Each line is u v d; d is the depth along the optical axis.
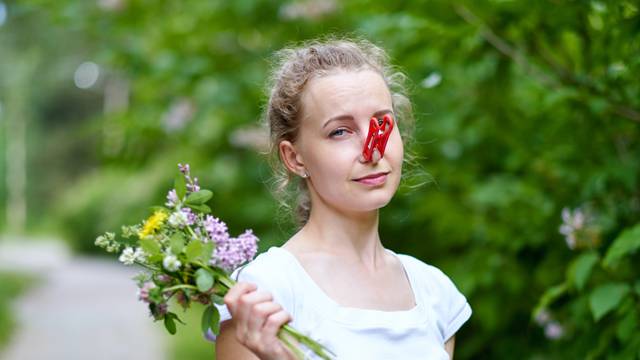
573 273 2.28
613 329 2.34
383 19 3.19
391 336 1.59
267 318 1.42
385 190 1.62
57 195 33.25
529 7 2.56
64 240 23.91
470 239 3.68
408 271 1.79
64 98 31.25
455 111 3.41
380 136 1.58
